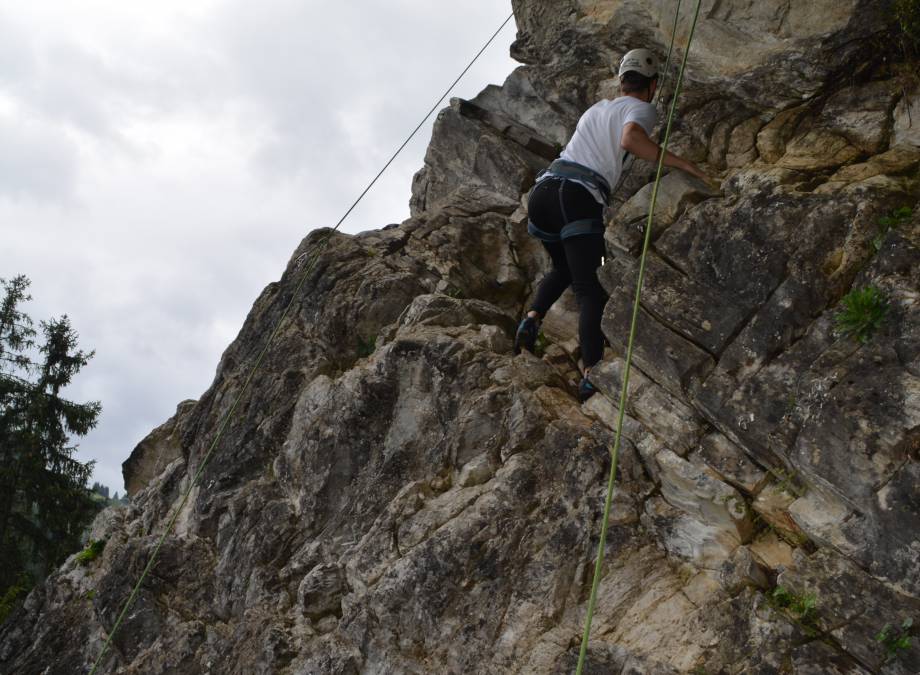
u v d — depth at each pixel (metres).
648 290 5.36
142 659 6.69
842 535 4.29
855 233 4.78
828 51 5.61
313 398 6.98
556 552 5.17
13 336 25.00
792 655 4.17
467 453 5.87
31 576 21.45
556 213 5.88
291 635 5.95
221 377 8.53
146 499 8.95
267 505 6.82
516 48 8.03
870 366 4.36
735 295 5.04
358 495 6.30
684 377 5.02
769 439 4.57
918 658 3.88
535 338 6.27
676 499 5.05
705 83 6.35
